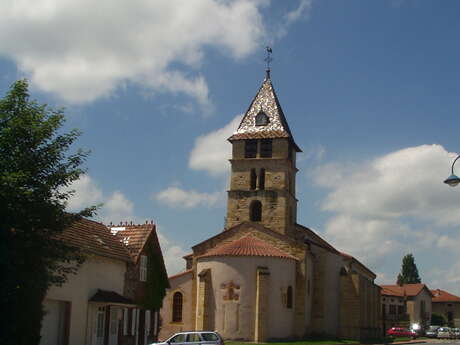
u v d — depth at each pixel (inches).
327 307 2317.9
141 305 1560.0
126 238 1588.3
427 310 4448.8
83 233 1411.2
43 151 951.6
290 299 2080.5
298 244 2160.4
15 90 961.5
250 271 1987.0
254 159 2341.3
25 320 963.3
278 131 2351.1
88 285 1334.9
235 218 2311.8
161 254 1659.7
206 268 2033.7
